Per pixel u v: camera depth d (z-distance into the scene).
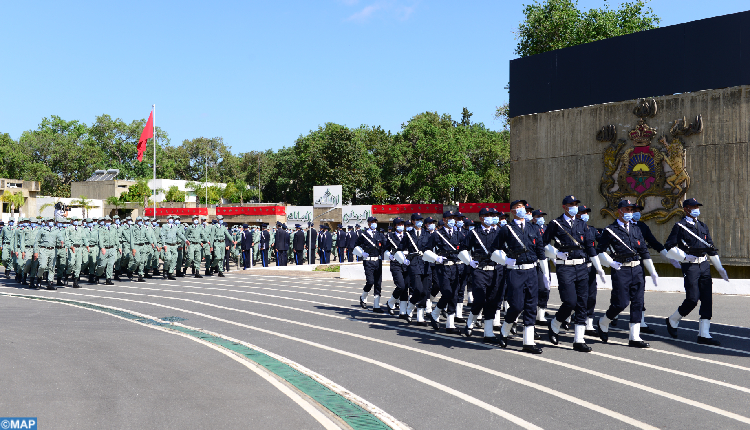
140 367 8.06
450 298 11.34
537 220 11.02
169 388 6.98
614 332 11.31
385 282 22.08
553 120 23.86
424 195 60.59
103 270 21.55
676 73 20.45
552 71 23.95
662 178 20.58
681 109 20.33
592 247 9.80
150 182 91.94
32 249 20.92
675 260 10.36
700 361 8.76
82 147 107.69
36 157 104.38
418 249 12.29
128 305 15.27
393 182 69.31
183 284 21.38
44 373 7.60
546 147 24.06
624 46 21.73
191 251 24.30
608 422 5.92
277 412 6.08
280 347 9.77
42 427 5.47
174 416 5.89
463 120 94.38
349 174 73.25
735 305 14.88
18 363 8.14
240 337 10.67
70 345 9.53
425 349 9.69
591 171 22.61
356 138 75.75
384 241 14.14
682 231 10.26
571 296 9.68
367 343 10.18
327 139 75.00
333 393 6.96
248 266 29.64
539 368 8.31
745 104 19.03
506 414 6.18
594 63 22.58
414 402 6.62
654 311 14.01
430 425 5.83
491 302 10.37
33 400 6.36
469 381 7.57
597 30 42.81
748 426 5.80
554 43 43.28
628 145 21.45
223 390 6.92
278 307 14.96
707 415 6.15
